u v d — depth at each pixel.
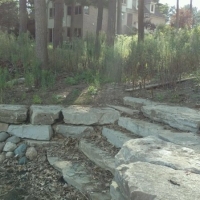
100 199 3.28
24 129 5.07
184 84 5.86
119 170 2.40
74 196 3.56
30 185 3.93
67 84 6.77
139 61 6.25
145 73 6.14
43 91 6.30
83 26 29.17
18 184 3.96
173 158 2.58
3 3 22.67
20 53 8.20
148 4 36.66
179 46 6.33
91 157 4.25
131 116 4.89
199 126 3.77
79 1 22.73
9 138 5.07
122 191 2.25
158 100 5.30
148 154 2.68
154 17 36.56
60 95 6.07
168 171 2.28
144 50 6.41
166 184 2.04
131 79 6.35
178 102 5.10
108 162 3.85
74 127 5.02
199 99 5.05
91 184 3.61
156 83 6.09
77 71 7.47
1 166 4.52
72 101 5.82
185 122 3.88
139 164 2.43
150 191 1.94
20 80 6.86
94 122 4.99
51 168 4.32
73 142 4.89
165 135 3.62
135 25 33.81
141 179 2.12
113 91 6.09
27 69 7.12
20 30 13.51
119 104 5.56
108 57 6.83
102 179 3.71
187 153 2.73
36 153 4.75
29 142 4.96
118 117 4.99
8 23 22.97
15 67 7.68
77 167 4.11
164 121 4.26
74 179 3.76
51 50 8.24
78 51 7.80
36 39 7.30
